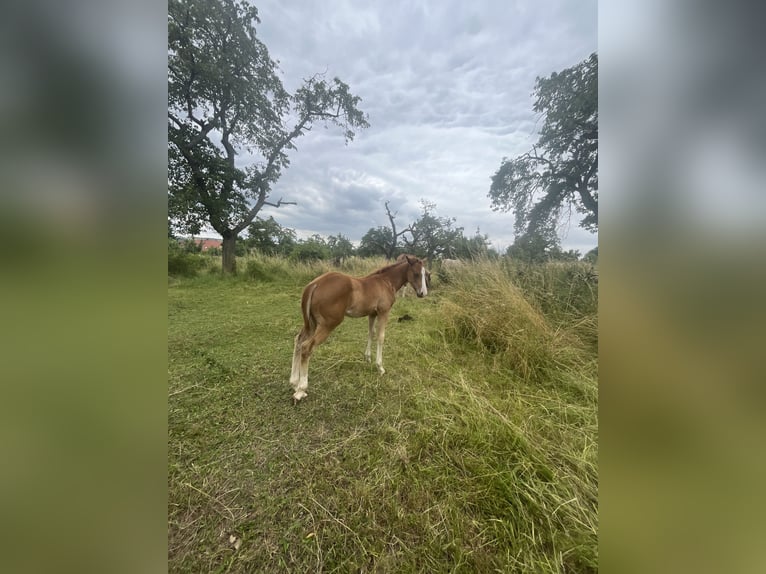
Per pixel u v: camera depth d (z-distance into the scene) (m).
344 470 1.54
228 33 8.68
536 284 4.32
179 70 8.03
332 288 2.47
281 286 7.68
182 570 1.09
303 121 11.60
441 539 1.21
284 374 2.66
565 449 1.70
